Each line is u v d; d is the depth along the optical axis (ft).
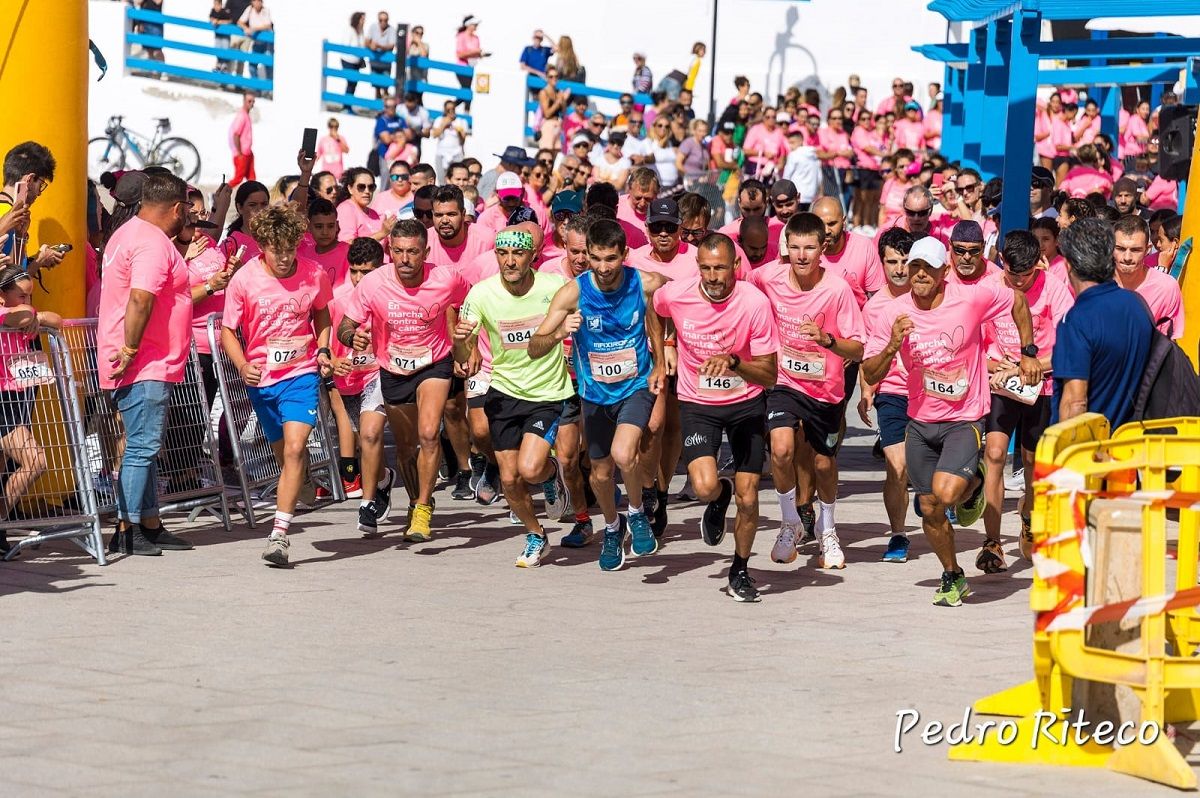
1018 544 44.45
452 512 48.11
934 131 117.91
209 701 27.14
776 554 39.32
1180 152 62.85
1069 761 24.76
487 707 27.09
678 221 43.68
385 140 120.26
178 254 40.50
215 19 128.57
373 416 43.09
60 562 39.47
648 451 41.01
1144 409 30.91
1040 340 41.78
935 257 35.40
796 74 147.02
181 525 45.52
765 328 35.73
